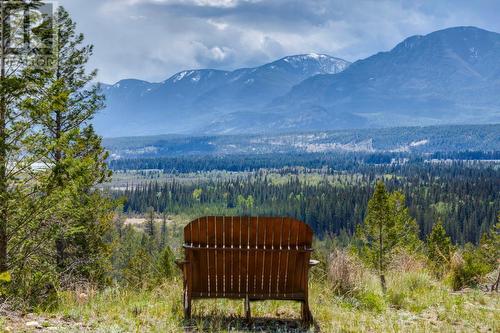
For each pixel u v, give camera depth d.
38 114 13.75
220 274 7.00
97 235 21.53
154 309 7.33
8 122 13.38
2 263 13.52
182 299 7.74
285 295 6.95
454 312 8.04
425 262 13.83
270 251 6.89
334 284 9.14
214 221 6.88
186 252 6.91
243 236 6.90
